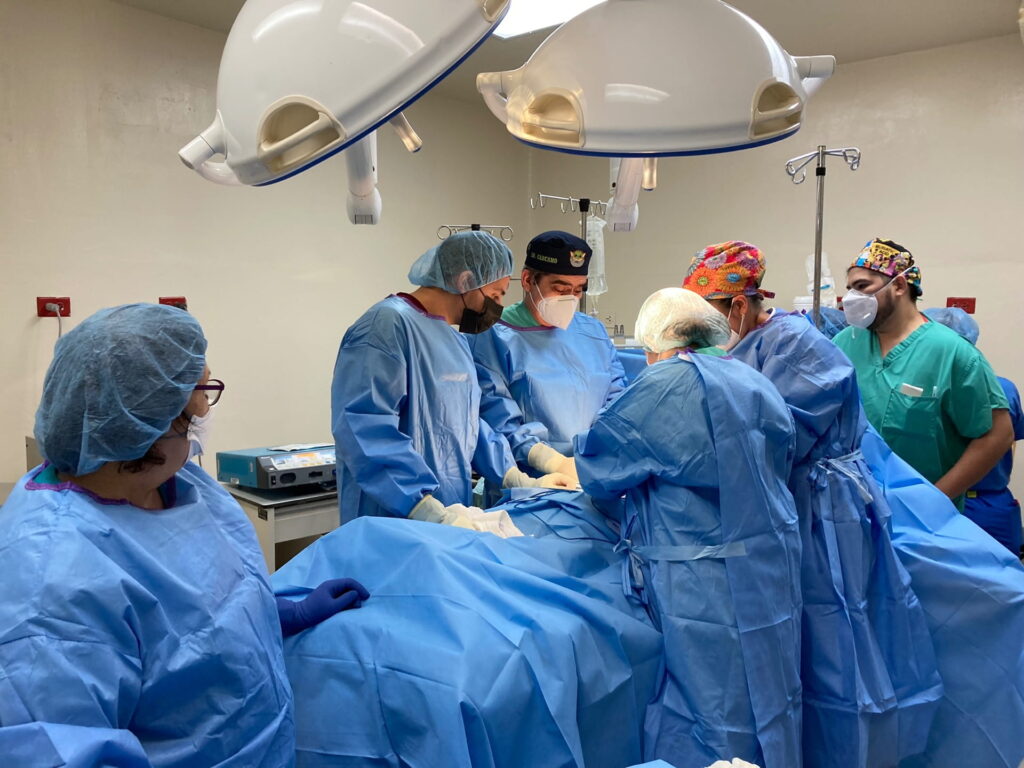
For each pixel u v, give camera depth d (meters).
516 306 2.21
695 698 1.25
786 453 1.45
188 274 3.24
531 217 4.74
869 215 3.62
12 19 2.71
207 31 3.23
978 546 1.68
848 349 2.30
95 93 2.93
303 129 0.72
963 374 2.04
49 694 0.70
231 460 2.55
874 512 1.60
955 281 3.43
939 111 3.41
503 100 0.96
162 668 0.81
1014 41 3.23
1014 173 3.27
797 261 3.81
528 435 1.96
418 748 1.00
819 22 3.10
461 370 1.82
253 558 1.00
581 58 0.81
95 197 2.95
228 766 0.85
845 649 1.50
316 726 1.07
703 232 4.10
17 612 0.72
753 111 0.80
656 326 1.47
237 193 3.38
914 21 3.08
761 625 1.29
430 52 0.70
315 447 2.68
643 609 1.35
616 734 1.21
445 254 1.77
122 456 0.84
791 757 1.30
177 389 0.85
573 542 1.43
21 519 0.80
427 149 4.12
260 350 3.52
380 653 1.09
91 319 0.86
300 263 3.63
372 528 1.36
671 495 1.36
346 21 0.71
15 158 2.75
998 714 1.56
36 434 0.85
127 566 0.83
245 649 0.89
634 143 0.81
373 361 1.64
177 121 3.16
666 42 0.80
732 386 1.34
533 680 1.06
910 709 1.53
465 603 1.13
